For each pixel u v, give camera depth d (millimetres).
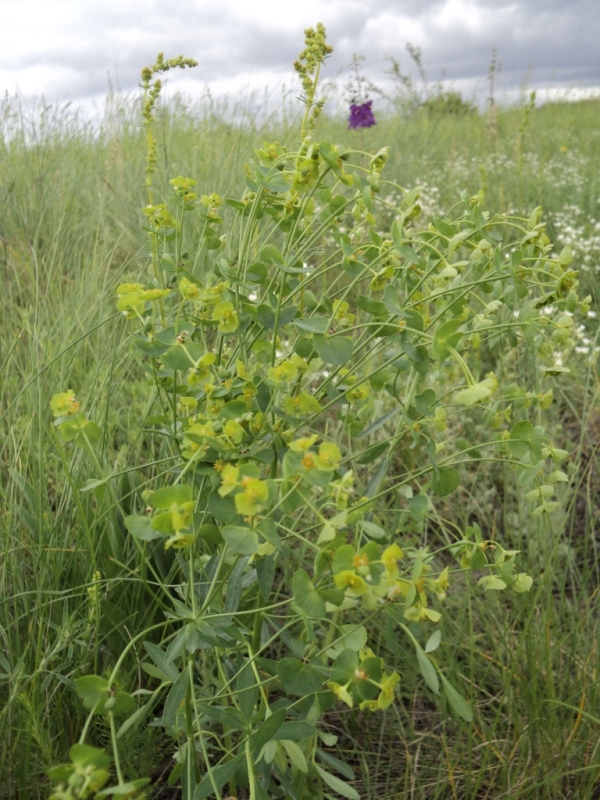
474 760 1680
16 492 1870
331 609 1272
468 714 1188
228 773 1168
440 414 1438
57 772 873
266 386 1342
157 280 1593
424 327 1322
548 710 1703
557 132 8125
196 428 1175
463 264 1202
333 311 1312
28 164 4238
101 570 1728
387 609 1252
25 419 2021
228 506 1166
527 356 2990
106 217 3666
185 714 1308
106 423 1855
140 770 1533
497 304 1498
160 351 1251
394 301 1262
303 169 1272
